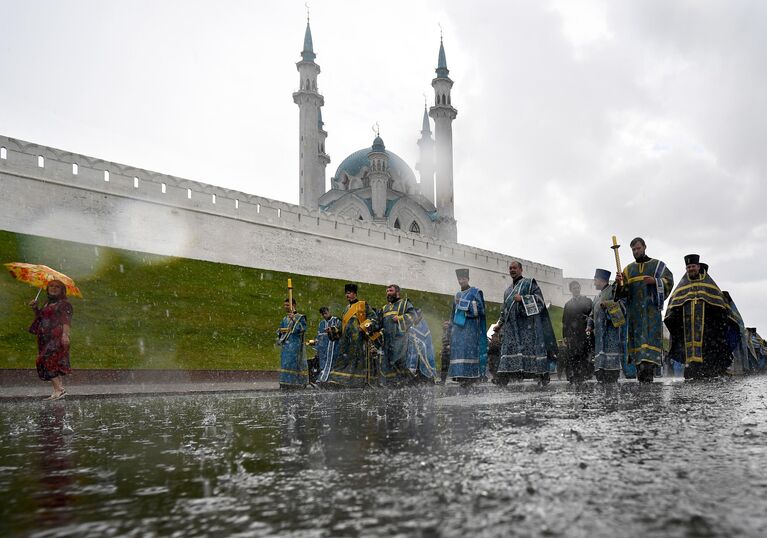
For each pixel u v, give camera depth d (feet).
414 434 9.99
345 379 38.96
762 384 24.49
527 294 32.17
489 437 9.24
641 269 30.17
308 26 262.06
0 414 20.62
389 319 38.70
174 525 4.71
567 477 6.07
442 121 262.67
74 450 9.52
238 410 18.31
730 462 6.78
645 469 6.42
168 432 12.03
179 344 86.99
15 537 4.45
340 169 270.87
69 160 114.93
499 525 4.45
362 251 163.53
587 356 38.52
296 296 132.16
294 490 5.86
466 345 34.53
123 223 120.67
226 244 136.46
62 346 34.04
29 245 104.58
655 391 20.38
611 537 4.13
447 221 253.65
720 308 31.35
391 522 4.61
